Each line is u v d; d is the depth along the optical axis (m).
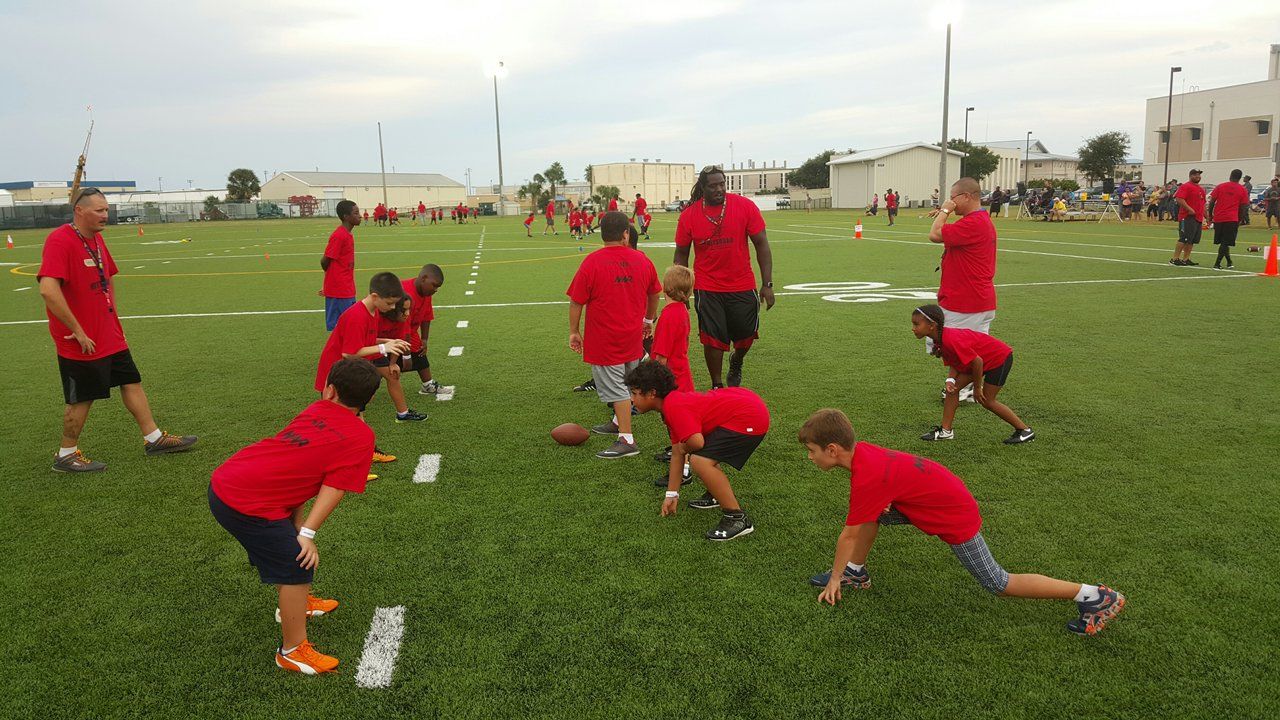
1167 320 9.57
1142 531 3.89
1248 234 21.78
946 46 32.78
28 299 14.11
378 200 108.00
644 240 28.70
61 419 6.31
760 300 6.38
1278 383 6.62
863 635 3.07
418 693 2.76
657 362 3.96
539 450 5.41
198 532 4.15
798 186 82.62
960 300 6.23
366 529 4.12
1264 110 51.03
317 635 3.15
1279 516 4.04
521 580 3.56
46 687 2.84
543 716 2.62
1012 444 5.23
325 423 2.91
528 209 95.56
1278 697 2.65
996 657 2.91
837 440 3.05
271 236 37.12
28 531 4.17
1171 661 2.86
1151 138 58.81
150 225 58.94
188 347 9.23
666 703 2.68
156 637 3.16
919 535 3.96
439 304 12.55
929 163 60.97
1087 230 26.19
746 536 3.97
